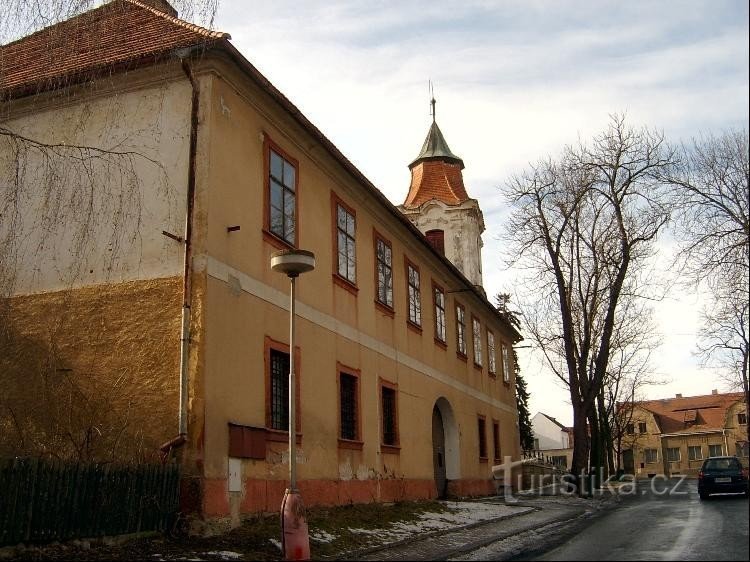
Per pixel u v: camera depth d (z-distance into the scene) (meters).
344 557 11.70
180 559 10.03
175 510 11.50
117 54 13.88
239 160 13.93
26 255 13.63
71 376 12.82
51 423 12.73
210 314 12.45
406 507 18.80
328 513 15.27
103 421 12.41
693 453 95.44
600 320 38.22
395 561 11.32
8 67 14.37
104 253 13.18
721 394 102.88
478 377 31.11
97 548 10.13
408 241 23.44
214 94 13.35
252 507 12.91
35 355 13.12
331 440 16.45
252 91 14.45
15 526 9.18
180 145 13.22
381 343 20.33
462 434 27.67
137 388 12.40
